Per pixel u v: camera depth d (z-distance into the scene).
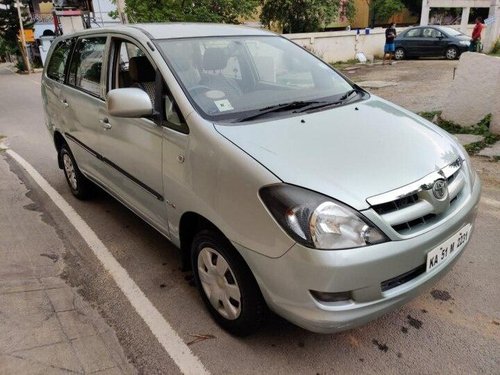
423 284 2.21
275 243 2.04
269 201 2.06
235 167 2.21
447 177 2.38
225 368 2.36
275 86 3.15
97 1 21.23
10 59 30.11
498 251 3.35
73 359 2.43
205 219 2.50
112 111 2.71
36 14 26.83
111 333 2.63
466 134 5.96
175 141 2.60
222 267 2.46
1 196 4.84
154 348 2.51
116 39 3.41
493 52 17.23
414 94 9.50
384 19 32.50
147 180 2.97
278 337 2.56
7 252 3.60
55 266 3.38
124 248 3.62
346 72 14.32
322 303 2.01
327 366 2.35
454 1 17.70
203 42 3.15
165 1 13.48
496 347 2.44
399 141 2.50
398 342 2.50
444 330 2.58
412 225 2.15
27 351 2.49
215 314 2.64
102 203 4.55
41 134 7.94
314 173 2.11
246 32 3.50
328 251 1.94
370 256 1.98
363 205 2.02
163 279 3.17
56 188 5.04
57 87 4.47
